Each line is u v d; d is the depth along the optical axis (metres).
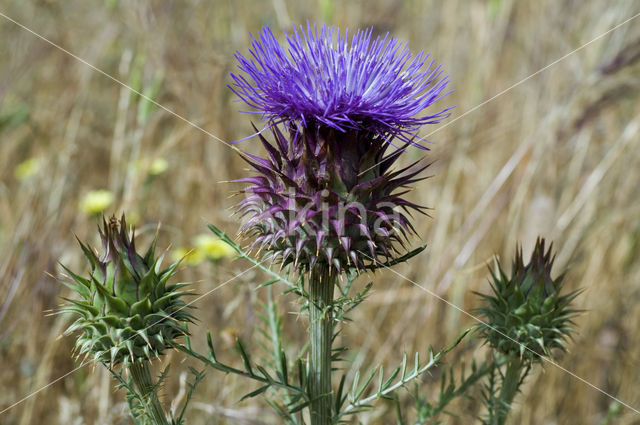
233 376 0.36
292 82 0.27
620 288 0.39
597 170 0.39
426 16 0.49
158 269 0.27
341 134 0.27
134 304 0.27
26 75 0.47
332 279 0.28
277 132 0.28
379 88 0.28
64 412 0.33
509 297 0.30
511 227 0.40
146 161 0.38
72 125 0.42
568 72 0.42
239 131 0.42
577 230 0.39
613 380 0.38
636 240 0.40
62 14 0.48
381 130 0.28
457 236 0.39
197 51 0.42
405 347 0.37
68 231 0.39
